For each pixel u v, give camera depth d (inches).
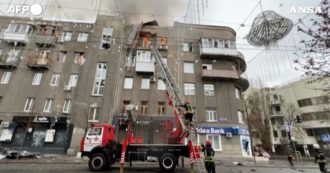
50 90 863.1
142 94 899.4
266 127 1507.1
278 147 1529.3
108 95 846.5
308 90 1515.7
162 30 1043.9
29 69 899.4
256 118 1520.7
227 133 830.5
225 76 937.5
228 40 1016.2
